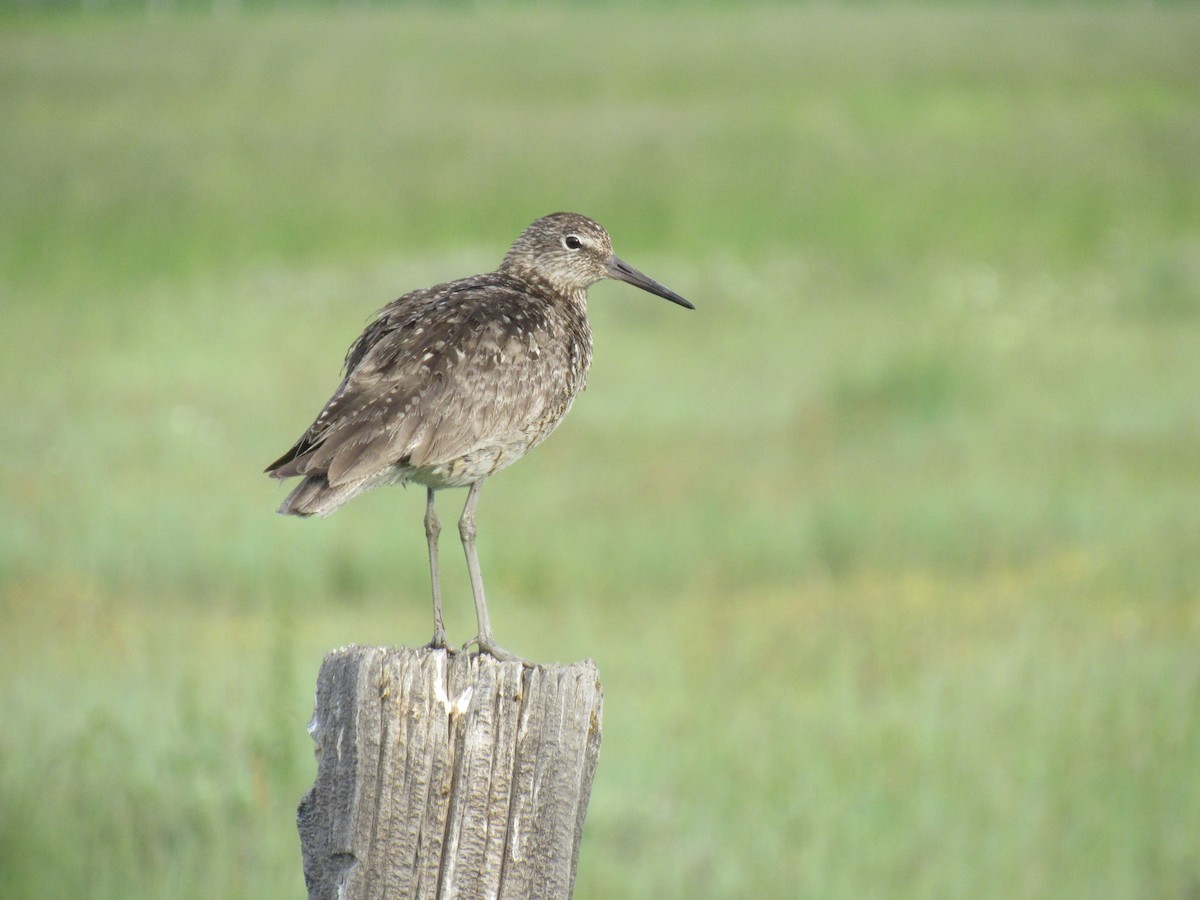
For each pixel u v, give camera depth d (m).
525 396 7.81
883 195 35.03
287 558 15.05
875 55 57.34
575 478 17.50
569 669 5.67
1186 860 9.57
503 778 5.58
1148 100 46.97
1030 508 15.98
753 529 15.75
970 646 12.61
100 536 15.14
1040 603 13.49
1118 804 10.08
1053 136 41.06
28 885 8.81
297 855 9.35
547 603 14.37
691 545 15.45
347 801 5.56
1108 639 12.52
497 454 7.81
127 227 31.91
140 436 18.48
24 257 29.69
